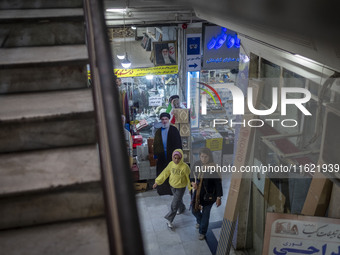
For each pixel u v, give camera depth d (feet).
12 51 8.22
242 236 18.53
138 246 3.13
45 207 5.71
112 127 4.18
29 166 6.05
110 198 4.00
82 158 6.26
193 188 18.34
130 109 28.66
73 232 5.50
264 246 12.09
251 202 17.97
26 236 5.45
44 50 8.27
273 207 16.14
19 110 6.63
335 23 6.66
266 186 16.43
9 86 7.55
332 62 8.91
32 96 7.38
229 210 17.51
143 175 24.27
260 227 17.49
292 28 7.76
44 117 6.41
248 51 16.40
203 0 14.17
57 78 7.70
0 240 5.37
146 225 20.16
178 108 24.30
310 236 11.69
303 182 14.05
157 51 31.04
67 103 6.95
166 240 19.01
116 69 30.42
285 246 11.91
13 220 5.68
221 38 30.55
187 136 24.35
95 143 6.84
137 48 34.71
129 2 25.31
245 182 17.33
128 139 23.76
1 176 5.78
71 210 5.83
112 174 3.75
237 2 10.37
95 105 5.56
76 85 7.84
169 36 31.22
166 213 21.22
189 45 30.53
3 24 8.43
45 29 8.64
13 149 6.58
